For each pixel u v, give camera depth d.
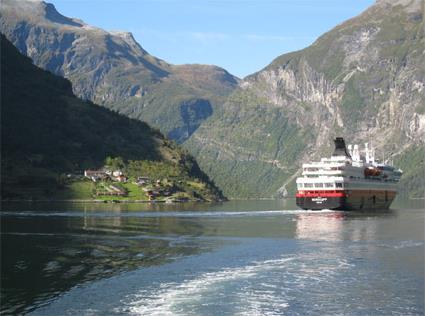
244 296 94.12
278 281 104.75
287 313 85.56
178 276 108.25
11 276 106.44
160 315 83.81
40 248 142.38
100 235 173.38
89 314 83.44
